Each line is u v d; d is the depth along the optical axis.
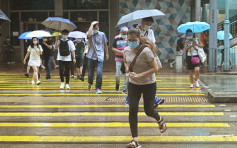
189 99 15.85
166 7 41.62
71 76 26.80
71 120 11.92
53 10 42.66
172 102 15.09
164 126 9.37
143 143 9.05
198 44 19.16
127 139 9.49
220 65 32.34
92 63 18.22
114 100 15.95
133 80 8.77
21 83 23.23
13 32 43.25
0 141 9.45
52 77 26.80
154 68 8.54
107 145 8.98
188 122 11.33
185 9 41.69
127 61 8.80
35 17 42.94
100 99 16.25
